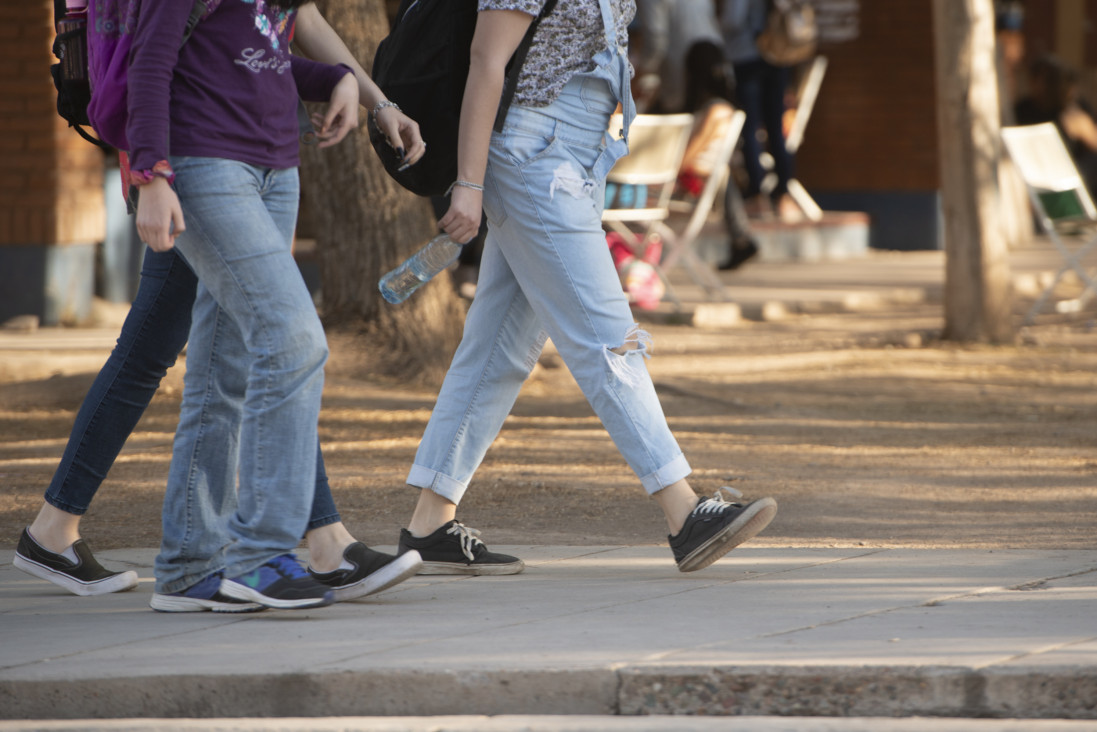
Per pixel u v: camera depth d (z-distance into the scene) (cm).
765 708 789
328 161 2186
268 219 906
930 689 782
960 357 2547
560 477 1525
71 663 833
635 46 3406
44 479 1510
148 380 1008
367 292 2192
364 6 2098
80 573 1033
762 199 4044
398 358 2156
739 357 2492
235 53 890
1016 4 4725
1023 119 4516
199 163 885
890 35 4347
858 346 2683
